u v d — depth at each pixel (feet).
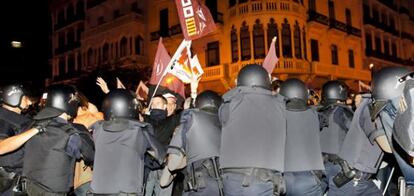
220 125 13.56
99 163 12.08
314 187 12.83
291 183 12.76
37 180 12.02
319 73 80.28
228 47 79.77
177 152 13.14
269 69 19.44
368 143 12.64
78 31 117.70
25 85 14.79
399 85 10.06
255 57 76.38
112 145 12.14
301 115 13.19
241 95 12.25
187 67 23.41
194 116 13.48
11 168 12.82
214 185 12.84
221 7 81.87
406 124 8.08
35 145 12.27
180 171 14.84
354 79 91.71
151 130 13.00
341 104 14.84
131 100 12.90
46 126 12.39
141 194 12.23
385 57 106.01
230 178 11.55
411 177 9.34
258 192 11.23
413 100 8.05
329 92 15.01
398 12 119.65
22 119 14.05
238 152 11.52
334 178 13.48
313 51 84.28
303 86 14.05
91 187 12.03
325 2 89.10
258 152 11.41
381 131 11.53
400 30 118.73
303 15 80.64
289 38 77.41
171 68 23.41
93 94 83.56
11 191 12.75
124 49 96.58
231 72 78.07
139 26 94.84
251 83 12.46
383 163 14.56
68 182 12.34
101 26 102.99
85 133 12.57
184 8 24.25
